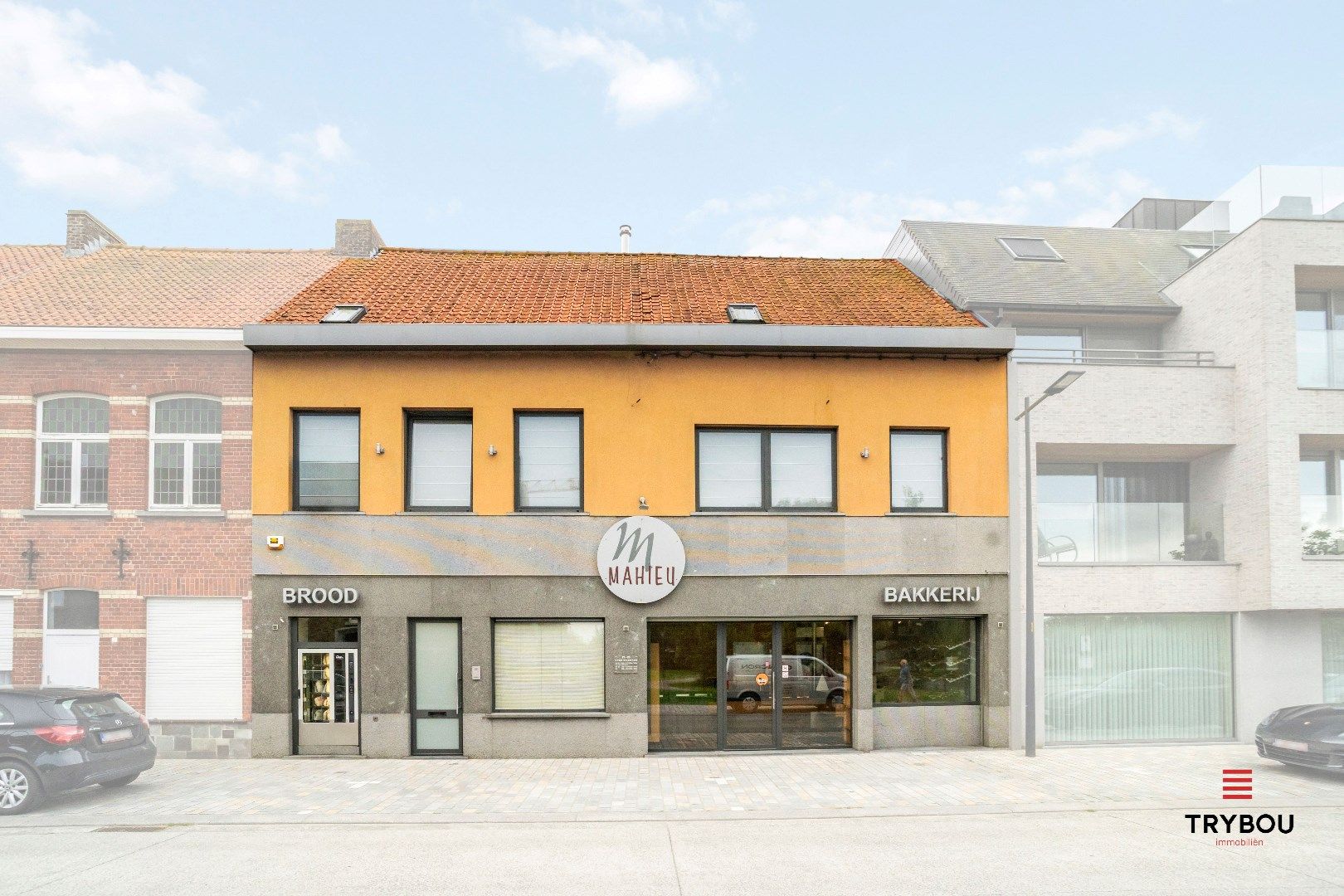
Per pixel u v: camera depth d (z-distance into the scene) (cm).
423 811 989
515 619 1323
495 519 1316
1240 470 1445
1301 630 1445
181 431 1393
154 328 1362
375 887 732
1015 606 1368
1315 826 923
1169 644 1446
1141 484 1584
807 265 1789
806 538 1344
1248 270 1443
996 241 1936
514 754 1300
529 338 1317
